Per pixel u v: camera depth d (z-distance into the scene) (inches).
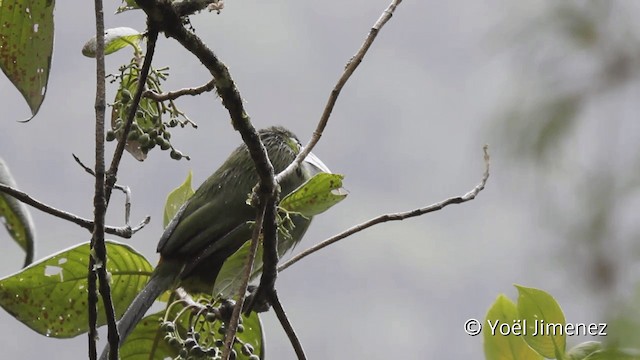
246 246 212.2
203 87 206.2
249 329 250.5
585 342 198.2
